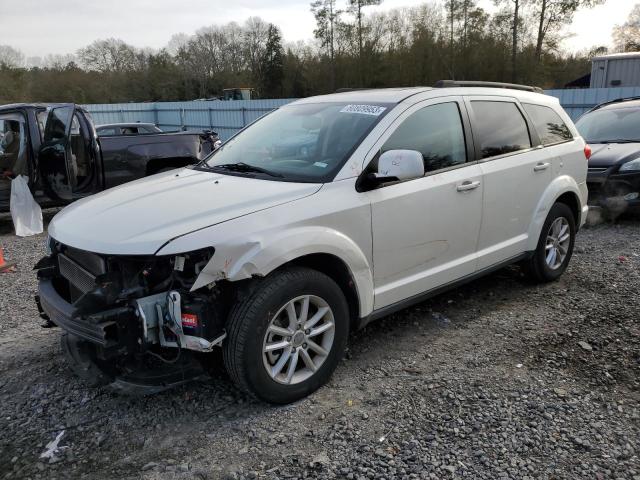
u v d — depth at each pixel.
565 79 38.81
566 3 36.56
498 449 2.85
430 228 3.92
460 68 38.38
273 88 54.03
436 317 4.56
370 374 3.64
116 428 3.10
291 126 4.26
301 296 3.19
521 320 4.48
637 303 4.78
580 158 5.41
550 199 4.96
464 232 4.21
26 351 4.08
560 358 3.82
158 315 2.90
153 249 2.82
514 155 4.64
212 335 2.93
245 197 3.27
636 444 2.88
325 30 43.44
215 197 3.31
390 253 3.70
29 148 8.18
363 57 41.75
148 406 3.31
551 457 2.78
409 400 3.32
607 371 3.63
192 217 3.04
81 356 3.19
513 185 4.57
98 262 3.04
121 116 31.67
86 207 3.54
